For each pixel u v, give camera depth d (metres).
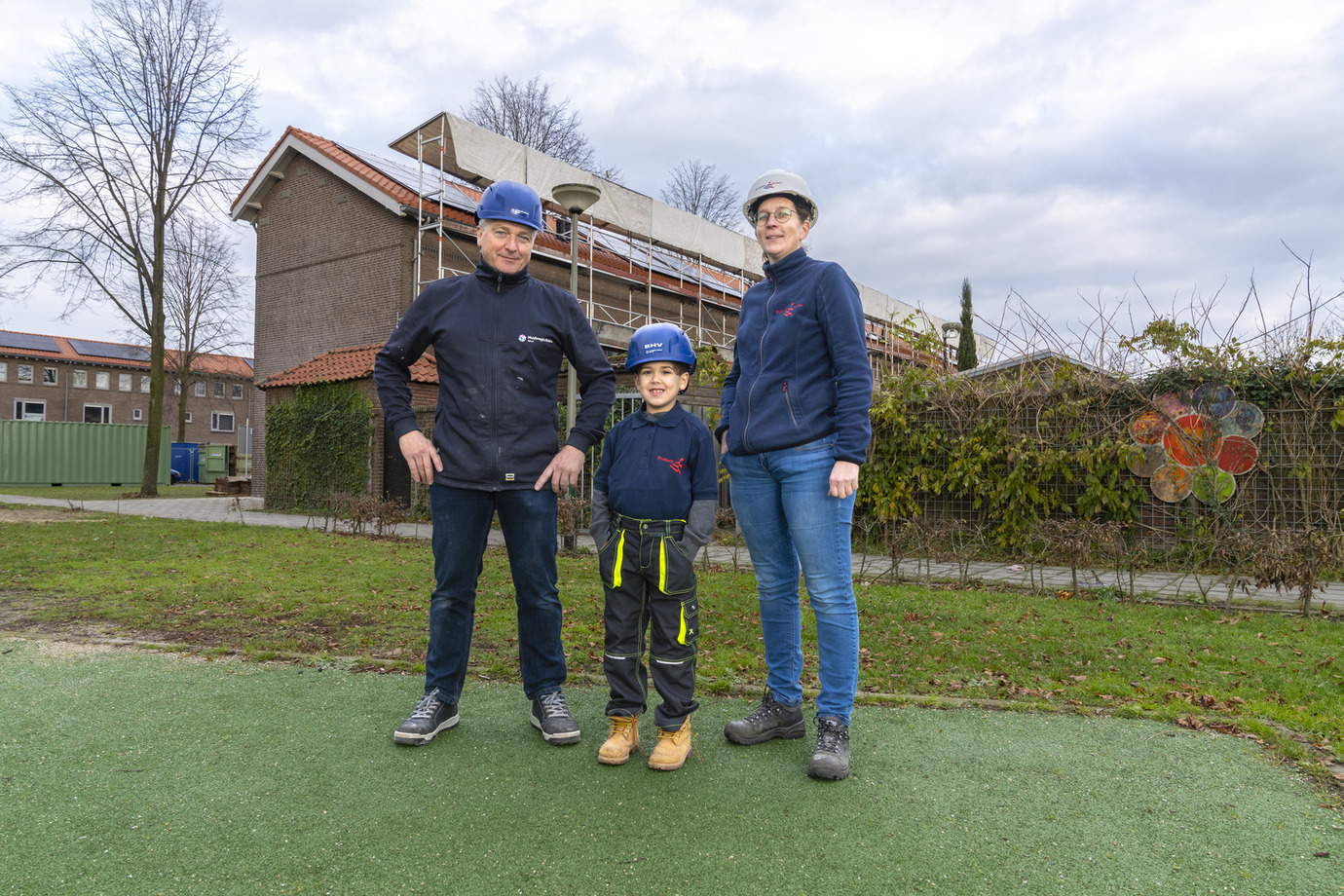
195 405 48.47
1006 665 3.62
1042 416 8.14
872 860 1.64
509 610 4.86
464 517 2.45
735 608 5.11
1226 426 7.46
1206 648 4.07
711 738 2.47
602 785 2.04
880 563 7.71
